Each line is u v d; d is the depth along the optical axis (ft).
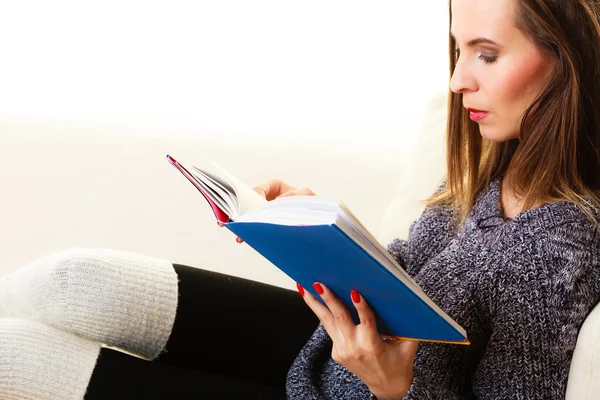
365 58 10.02
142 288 4.97
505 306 4.25
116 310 4.90
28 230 8.07
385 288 3.59
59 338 4.74
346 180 8.11
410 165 6.28
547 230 4.24
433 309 3.62
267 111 8.99
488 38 4.22
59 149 8.30
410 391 4.17
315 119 8.88
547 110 4.31
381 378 4.10
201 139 8.43
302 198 3.67
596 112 4.35
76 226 8.05
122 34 9.87
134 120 8.66
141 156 8.29
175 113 8.80
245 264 7.83
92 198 8.11
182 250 7.92
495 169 4.89
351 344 3.99
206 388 4.88
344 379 4.66
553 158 4.37
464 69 4.39
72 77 9.30
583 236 4.26
